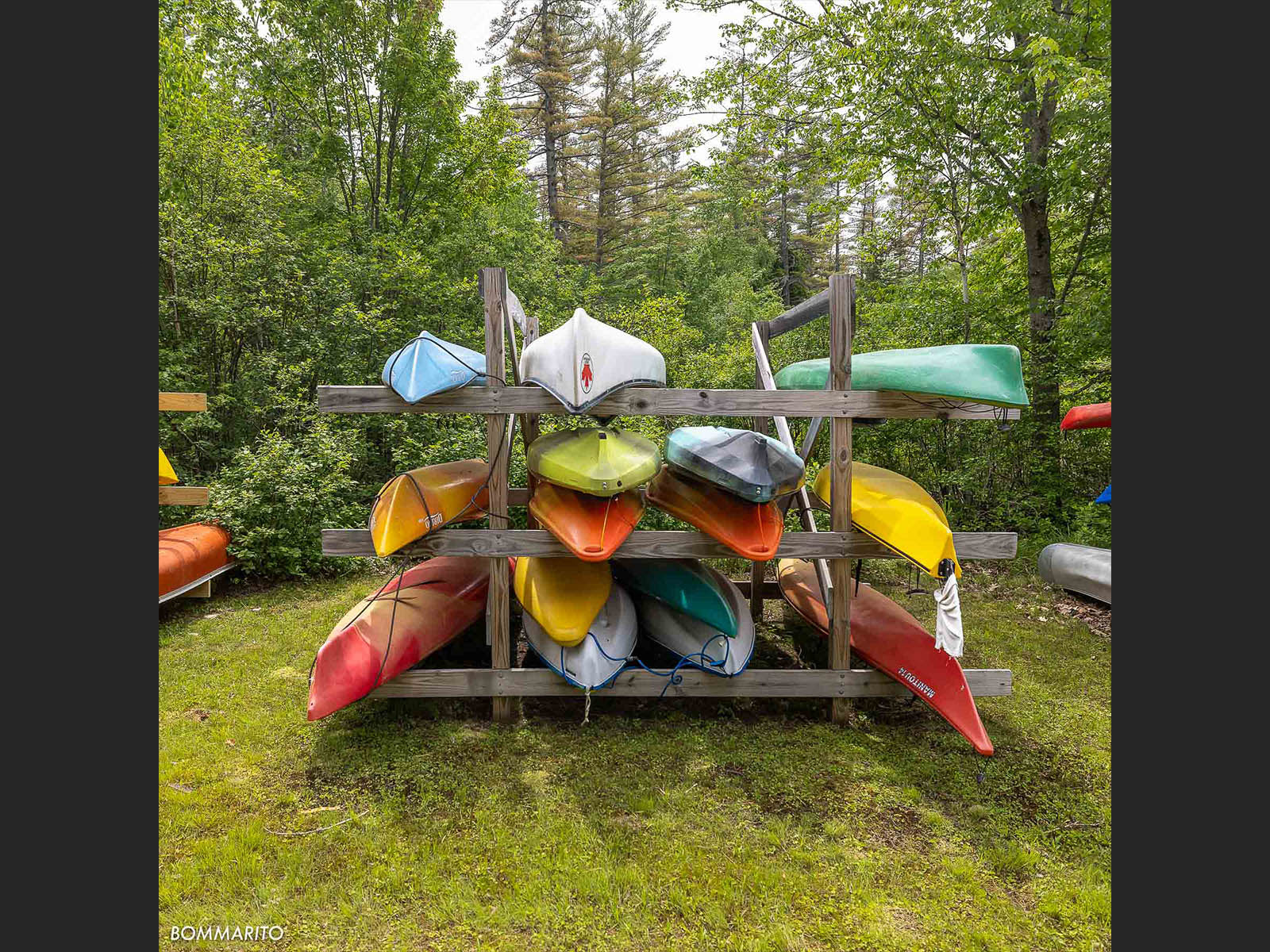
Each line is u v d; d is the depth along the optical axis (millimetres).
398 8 10109
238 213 7645
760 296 15883
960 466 7082
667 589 3352
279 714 3223
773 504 3113
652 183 21984
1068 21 6676
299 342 7703
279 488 5629
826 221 24188
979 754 2910
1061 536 6582
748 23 8672
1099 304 6941
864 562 6230
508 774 2721
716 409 3027
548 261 14898
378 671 2971
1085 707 3404
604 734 3070
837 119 7918
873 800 2562
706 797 2562
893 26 7070
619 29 20938
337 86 10305
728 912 1968
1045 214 7418
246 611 4852
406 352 3000
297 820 2398
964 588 5656
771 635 4363
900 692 3164
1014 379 2986
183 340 7168
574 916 1941
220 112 8320
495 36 17938
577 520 2975
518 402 3018
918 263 11703
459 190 11406
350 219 9992
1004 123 7074
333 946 1828
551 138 19719
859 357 3236
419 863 2164
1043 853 2268
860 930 1907
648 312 9180
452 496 3514
